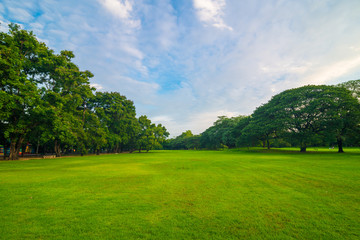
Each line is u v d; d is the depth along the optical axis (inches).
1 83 826.2
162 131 2576.3
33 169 553.6
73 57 1419.8
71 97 1272.1
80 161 862.5
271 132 1643.7
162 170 527.5
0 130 977.5
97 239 143.2
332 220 177.0
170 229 160.1
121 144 2283.5
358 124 1197.7
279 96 1619.1
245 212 198.2
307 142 1347.2
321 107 1244.5
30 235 148.6
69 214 192.9
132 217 185.5
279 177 394.0
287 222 173.2
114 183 346.3
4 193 272.2
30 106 936.9
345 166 535.5
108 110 1903.3
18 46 991.6
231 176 415.2
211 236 148.5
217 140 2896.2
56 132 1094.4
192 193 274.4
